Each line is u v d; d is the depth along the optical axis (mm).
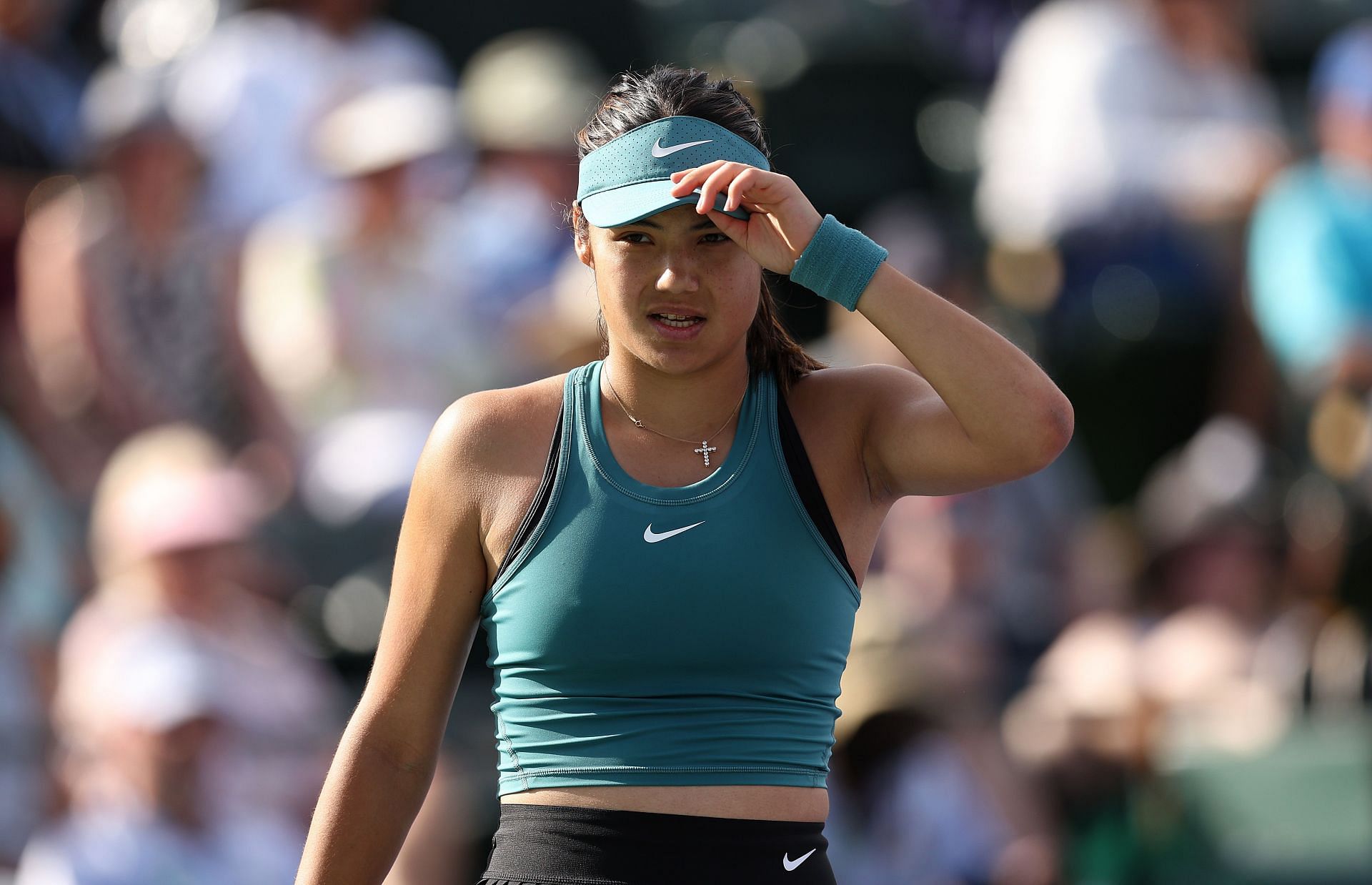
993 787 19719
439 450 9125
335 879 9078
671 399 8953
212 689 18516
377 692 9188
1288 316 26359
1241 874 20234
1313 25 33156
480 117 26031
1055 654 22250
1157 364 27188
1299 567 23953
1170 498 25484
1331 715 22484
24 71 25172
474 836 20375
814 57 29203
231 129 24953
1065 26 28750
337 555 21938
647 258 8625
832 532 8914
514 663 8891
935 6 30750
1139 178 27547
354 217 23328
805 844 8852
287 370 22922
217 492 19734
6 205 24047
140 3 27219
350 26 26719
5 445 20984
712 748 8688
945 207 29719
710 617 8656
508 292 24469
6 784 19422
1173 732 21672
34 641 20141
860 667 20141
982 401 8594
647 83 9016
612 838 8625
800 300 26188
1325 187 26734
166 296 22984
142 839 17750
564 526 8805
